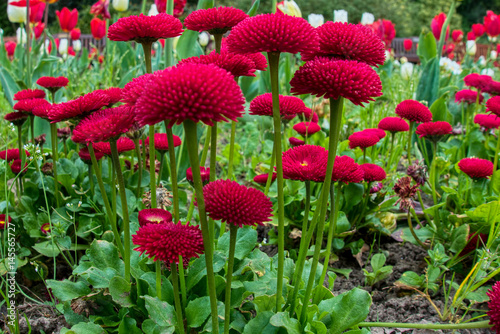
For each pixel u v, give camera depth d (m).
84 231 0.65
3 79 1.06
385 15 6.82
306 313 0.49
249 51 0.42
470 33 2.03
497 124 0.87
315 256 0.48
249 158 1.24
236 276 0.54
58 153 0.81
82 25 4.85
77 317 0.53
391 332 0.60
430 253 0.64
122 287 0.51
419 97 1.24
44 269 0.65
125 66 1.54
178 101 0.38
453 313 0.60
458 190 0.78
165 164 0.90
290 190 0.74
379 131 0.76
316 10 6.41
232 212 0.42
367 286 0.67
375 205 0.77
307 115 0.82
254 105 0.54
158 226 0.44
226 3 4.89
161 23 0.49
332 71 0.43
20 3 1.14
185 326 0.50
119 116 0.45
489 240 0.60
